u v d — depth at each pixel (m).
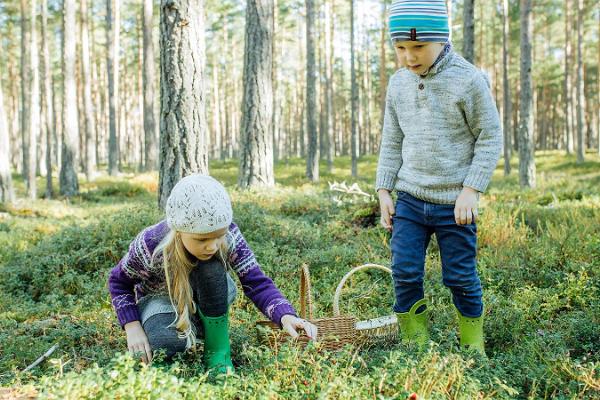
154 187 19.44
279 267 5.43
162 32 7.86
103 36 41.56
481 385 2.63
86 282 5.52
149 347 3.07
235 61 51.97
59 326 4.20
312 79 23.28
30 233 9.00
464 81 3.23
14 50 42.44
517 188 17.27
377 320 3.57
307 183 21.31
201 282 3.01
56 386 2.24
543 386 2.90
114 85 28.53
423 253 3.49
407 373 2.47
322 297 4.64
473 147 3.37
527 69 17.70
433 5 3.16
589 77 45.25
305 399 2.39
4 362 3.43
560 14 36.50
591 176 25.31
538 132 53.97
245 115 12.52
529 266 5.35
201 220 2.71
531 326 3.88
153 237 3.06
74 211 13.23
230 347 3.44
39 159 37.12
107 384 2.16
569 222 7.60
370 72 50.88
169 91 7.86
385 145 3.68
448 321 3.84
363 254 5.91
